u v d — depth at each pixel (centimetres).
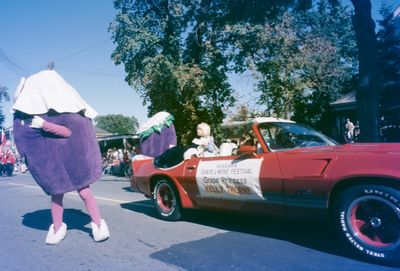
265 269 334
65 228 473
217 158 472
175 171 533
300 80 1541
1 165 2238
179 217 550
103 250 421
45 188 445
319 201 356
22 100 429
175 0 1778
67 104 436
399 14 1698
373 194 319
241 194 431
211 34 1800
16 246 457
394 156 312
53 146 440
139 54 1745
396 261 315
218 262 360
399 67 1481
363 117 954
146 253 403
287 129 458
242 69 1766
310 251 377
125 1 1864
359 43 966
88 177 454
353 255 356
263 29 1548
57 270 361
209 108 1900
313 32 1686
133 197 888
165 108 1836
